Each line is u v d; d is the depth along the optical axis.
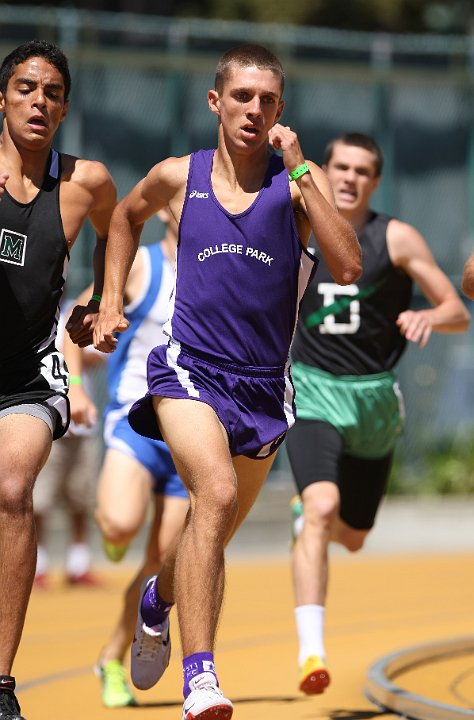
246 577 42.31
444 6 86.44
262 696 22.78
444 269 55.19
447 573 43.38
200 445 16.36
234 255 16.97
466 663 25.88
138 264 24.17
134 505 23.17
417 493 54.75
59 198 17.59
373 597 37.56
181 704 22.17
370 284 23.53
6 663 16.38
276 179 17.12
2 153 17.52
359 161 23.50
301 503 24.16
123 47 50.12
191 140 51.09
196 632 15.80
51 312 17.70
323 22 81.75
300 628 21.78
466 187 55.38
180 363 17.19
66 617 34.16
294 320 17.53
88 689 23.86
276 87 16.88
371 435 24.06
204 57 51.12
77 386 24.23
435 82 54.78
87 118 49.62
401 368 55.31
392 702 21.17
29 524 16.47
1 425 17.02
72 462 39.81
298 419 23.61
